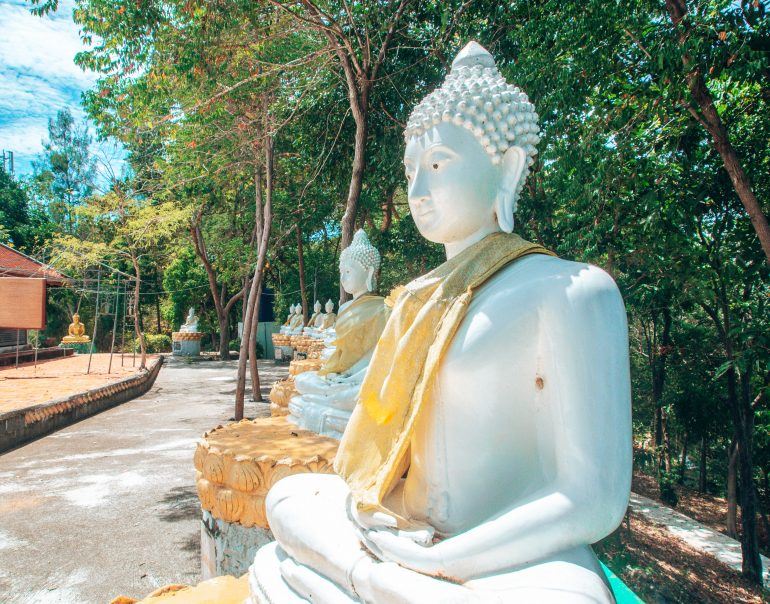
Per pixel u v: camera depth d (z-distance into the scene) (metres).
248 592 2.94
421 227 2.19
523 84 7.29
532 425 1.83
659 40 5.94
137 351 33.28
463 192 2.05
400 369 1.99
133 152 19.53
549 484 1.70
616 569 7.24
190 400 16.77
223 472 4.46
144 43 8.97
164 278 33.47
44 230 34.94
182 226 24.42
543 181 8.84
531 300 1.78
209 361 29.62
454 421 1.88
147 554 6.04
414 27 10.99
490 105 2.02
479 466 1.85
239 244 22.34
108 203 19.80
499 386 1.80
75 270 21.44
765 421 10.07
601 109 6.87
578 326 1.66
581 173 7.13
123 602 2.85
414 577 1.69
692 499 12.30
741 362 6.59
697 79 5.55
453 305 1.95
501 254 2.02
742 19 5.14
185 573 5.62
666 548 8.37
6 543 6.29
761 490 12.29
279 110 12.37
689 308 9.18
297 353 23.58
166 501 7.67
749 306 8.65
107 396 15.33
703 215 8.80
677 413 11.76
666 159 8.01
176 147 13.19
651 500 11.02
